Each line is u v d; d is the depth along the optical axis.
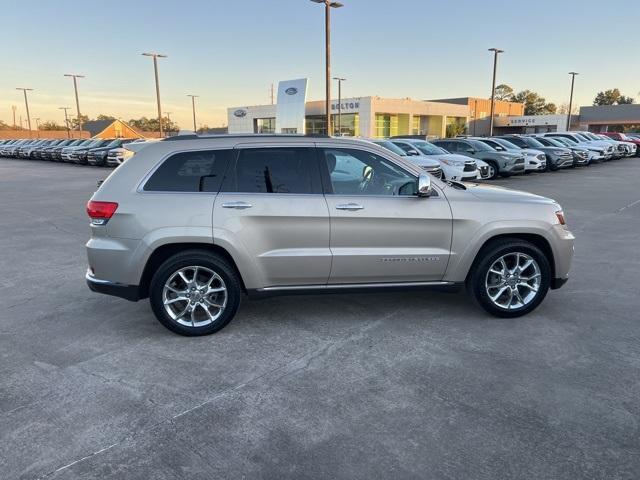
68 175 23.66
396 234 4.55
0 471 2.74
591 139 28.83
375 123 61.34
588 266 6.73
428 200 4.59
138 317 5.01
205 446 2.96
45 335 4.58
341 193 4.55
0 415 3.28
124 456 2.87
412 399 3.43
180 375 3.80
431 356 4.07
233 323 4.80
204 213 4.32
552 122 73.50
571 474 2.69
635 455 2.84
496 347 4.22
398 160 4.63
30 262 7.23
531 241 4.92
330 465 2.78
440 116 68.38
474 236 4.64
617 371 3.79
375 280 4.65
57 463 2.81
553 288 4.98
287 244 4.45
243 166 4.45
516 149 20.23
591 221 10.06
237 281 4.51
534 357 4.04
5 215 11.55
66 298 5.61
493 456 2.84
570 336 4.44
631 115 69.56
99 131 89.56
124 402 3.43
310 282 4.57
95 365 3.98
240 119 72.38
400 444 2.95
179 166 4.41
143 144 4.50
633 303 5.28
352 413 3.28
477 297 4.82
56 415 3.28
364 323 4.77
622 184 16.59
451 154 17.55
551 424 3.13
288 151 4.52
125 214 4.29
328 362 3.99
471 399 3.42
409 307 5.18
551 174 20.41
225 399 3.46
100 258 4.36
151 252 4.32
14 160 39.69
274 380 3.71
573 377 3.71
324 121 66.44
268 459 2.84
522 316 4.90
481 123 78.00
